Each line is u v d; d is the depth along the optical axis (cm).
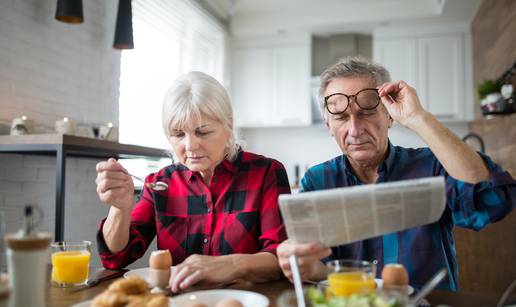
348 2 435
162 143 361
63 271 102
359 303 68
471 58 427
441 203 82
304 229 85
